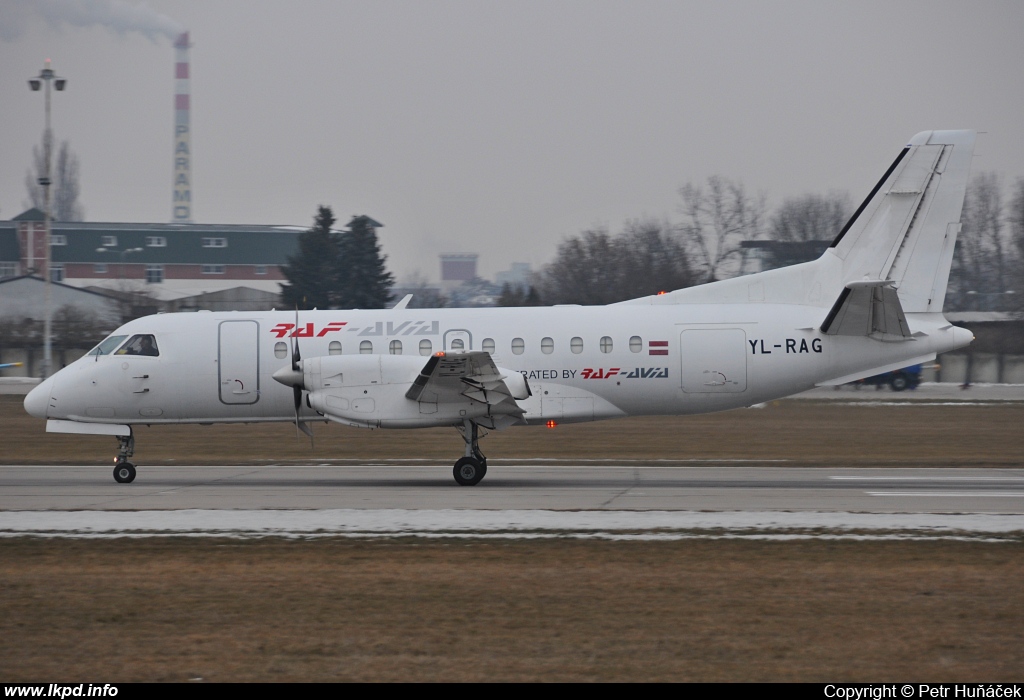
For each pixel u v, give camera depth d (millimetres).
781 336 72438
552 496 63500
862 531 50094
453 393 66750
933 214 74000
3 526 51438
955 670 30031
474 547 46625
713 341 72250
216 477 75500
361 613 36031
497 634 33500
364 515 54656
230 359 73438
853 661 30828
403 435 115062
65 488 68375
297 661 30844
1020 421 127438
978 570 42250
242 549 46312
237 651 31781
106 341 74875
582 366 71812
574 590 39094
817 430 117938
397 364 68188
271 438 111188
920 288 74188
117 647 32250
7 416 132000
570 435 113875
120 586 39875
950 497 62875
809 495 64000
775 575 41469
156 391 73062
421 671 29875
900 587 39500
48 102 166625
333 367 68062
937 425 123000
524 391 66000
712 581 40469
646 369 71875
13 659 31094
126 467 72438
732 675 29516
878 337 72312
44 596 38312
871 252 74562
